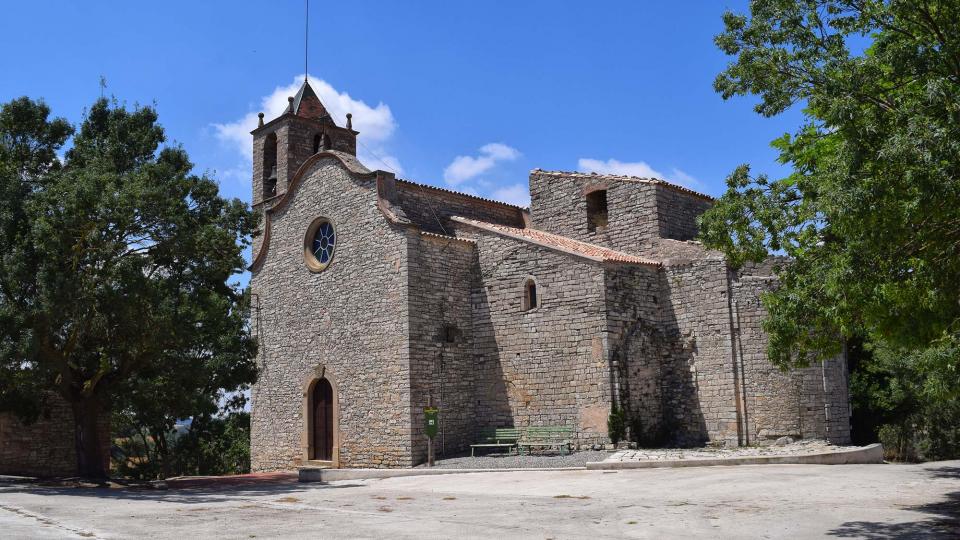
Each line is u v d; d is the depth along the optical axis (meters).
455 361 29.23
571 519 13.54
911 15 11.90
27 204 22.86
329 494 19.73
